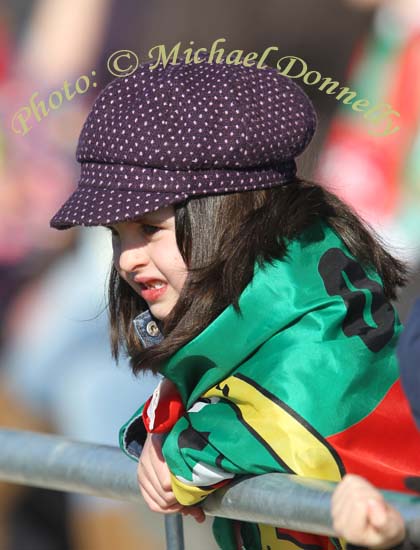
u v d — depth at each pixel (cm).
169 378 777
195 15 1565
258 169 788
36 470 839
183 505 751
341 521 604
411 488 711
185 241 776
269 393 728
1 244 1544
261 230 775
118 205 773
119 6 1636
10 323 1494
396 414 738
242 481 715
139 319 840
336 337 744
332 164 1448
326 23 1495
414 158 1455
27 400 1431
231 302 762
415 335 626
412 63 1475
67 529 1444
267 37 1519
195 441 731
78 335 1441
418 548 603
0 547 1422
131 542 1432
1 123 1627
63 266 1509
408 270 855
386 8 1493
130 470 792
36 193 1606
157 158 771
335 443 716
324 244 788
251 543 823
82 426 1406
